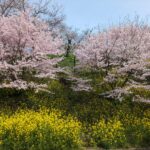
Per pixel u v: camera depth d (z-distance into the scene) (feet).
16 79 70.28
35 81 74.79
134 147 62.18
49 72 72.95
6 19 72.13
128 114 71.61
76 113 69.21
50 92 71.82
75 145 57.47
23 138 55.11
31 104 70.79
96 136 61.26
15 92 73.15
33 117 61.62
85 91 78.59
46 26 74.84
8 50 71.26
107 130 61.72
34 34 71.77
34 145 54.03
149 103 77.87
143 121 68.13
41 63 71.82
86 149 58.23
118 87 75.36
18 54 71.56
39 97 74.23
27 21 72.43
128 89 78.95
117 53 76.79
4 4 115.75
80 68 79.71
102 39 77.66
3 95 73.20
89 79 76.69
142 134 64.59
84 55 76.38
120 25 80.59
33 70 72.38
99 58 76.54
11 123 57.41
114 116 69.10
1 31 71.05
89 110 70.85
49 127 57.82
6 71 70.64
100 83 78.59
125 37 78.28
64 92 78.23
